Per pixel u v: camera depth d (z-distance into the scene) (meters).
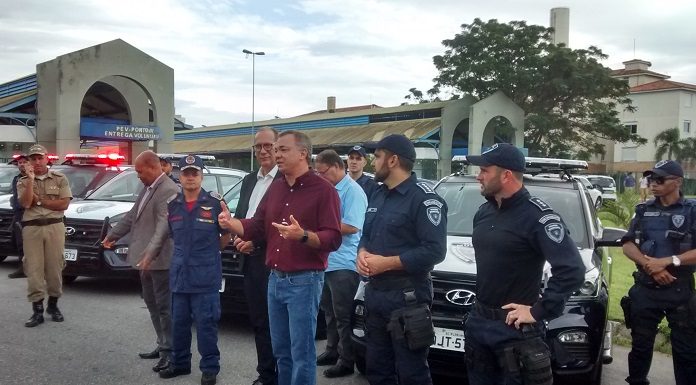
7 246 8.99
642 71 64.75
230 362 5.45
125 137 24.41
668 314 4.65
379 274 3.75
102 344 5.80
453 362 4.52
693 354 4.58
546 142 35.44
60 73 22.77
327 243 4.05
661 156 55.31
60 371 5.03
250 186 5.21
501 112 31.84
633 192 19.27
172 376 5.02
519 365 3.21
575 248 3.20
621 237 5.29
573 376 4.37
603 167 59.41
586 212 5.80
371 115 36.47
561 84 32.97
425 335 3.61
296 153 4.16
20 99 24.17
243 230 4.48
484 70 33.59
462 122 33.44
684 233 4.58
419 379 3.67
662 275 4.57
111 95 29.25
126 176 9.31
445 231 3.72
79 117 23.30
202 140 47.81
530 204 3.28
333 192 4.21
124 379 4.93
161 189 5.36
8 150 26.45
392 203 3.83
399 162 3.82
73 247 7.72
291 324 4.16
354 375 5.27
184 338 5.00
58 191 6.42
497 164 3.30
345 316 5.22
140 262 5.21
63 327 6.33
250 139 42.44
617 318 7.27
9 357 5.31
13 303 7.21
